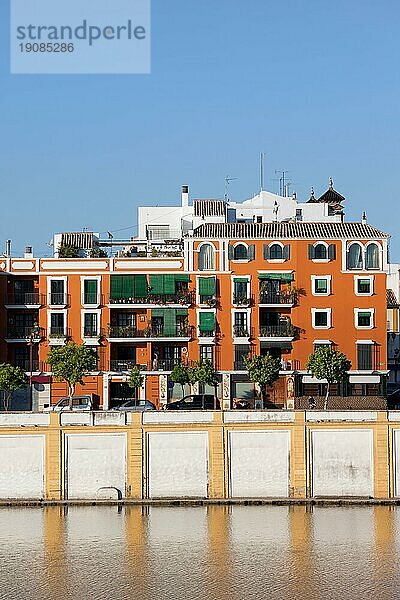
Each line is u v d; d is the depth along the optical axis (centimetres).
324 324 16075
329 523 10081
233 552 9194
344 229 16375
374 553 9162
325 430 10850
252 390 15925
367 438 10881
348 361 15688
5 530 9875
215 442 10794
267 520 10194
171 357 16150
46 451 10738
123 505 10694
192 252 16162
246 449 10819
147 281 16125
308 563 8900
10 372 14612
